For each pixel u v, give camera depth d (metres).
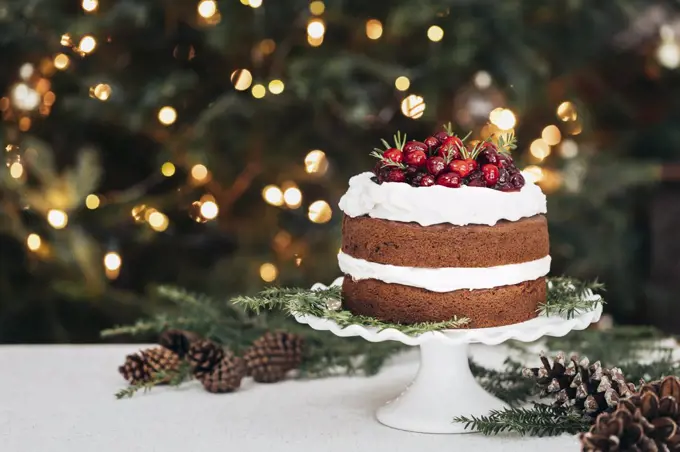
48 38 2.70
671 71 3.15
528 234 1.70
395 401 1.77
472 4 2.67
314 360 2.03
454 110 2.89
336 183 2.85
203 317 2.12
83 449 1.61
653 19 3.17
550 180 2.81
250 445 1.62
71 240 2.72
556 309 1.73
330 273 2.79
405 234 1.66
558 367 1.68
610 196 3.00
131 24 2.70
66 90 2.79
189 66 2.87
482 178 1.71
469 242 1.65
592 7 2.82
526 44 2.78
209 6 2.56
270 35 2.77
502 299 1.66
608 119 3.20
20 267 2.88
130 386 1.94
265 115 2.79
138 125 2.69
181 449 1.61
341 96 2.70
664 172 2.89
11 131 2.76
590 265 2.85
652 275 3.11
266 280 2.79
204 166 2.72
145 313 2.85
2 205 2.71
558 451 1.59
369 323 1.66
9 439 1.65
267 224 2.89
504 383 1.94
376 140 2.90
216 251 3.00
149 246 2.95
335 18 2.73
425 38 2.75
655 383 1.54
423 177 1.70
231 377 1.90
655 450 1.39
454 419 1.66
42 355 2.15
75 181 2.66
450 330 1.63
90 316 2.90
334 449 1.61
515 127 2.88
